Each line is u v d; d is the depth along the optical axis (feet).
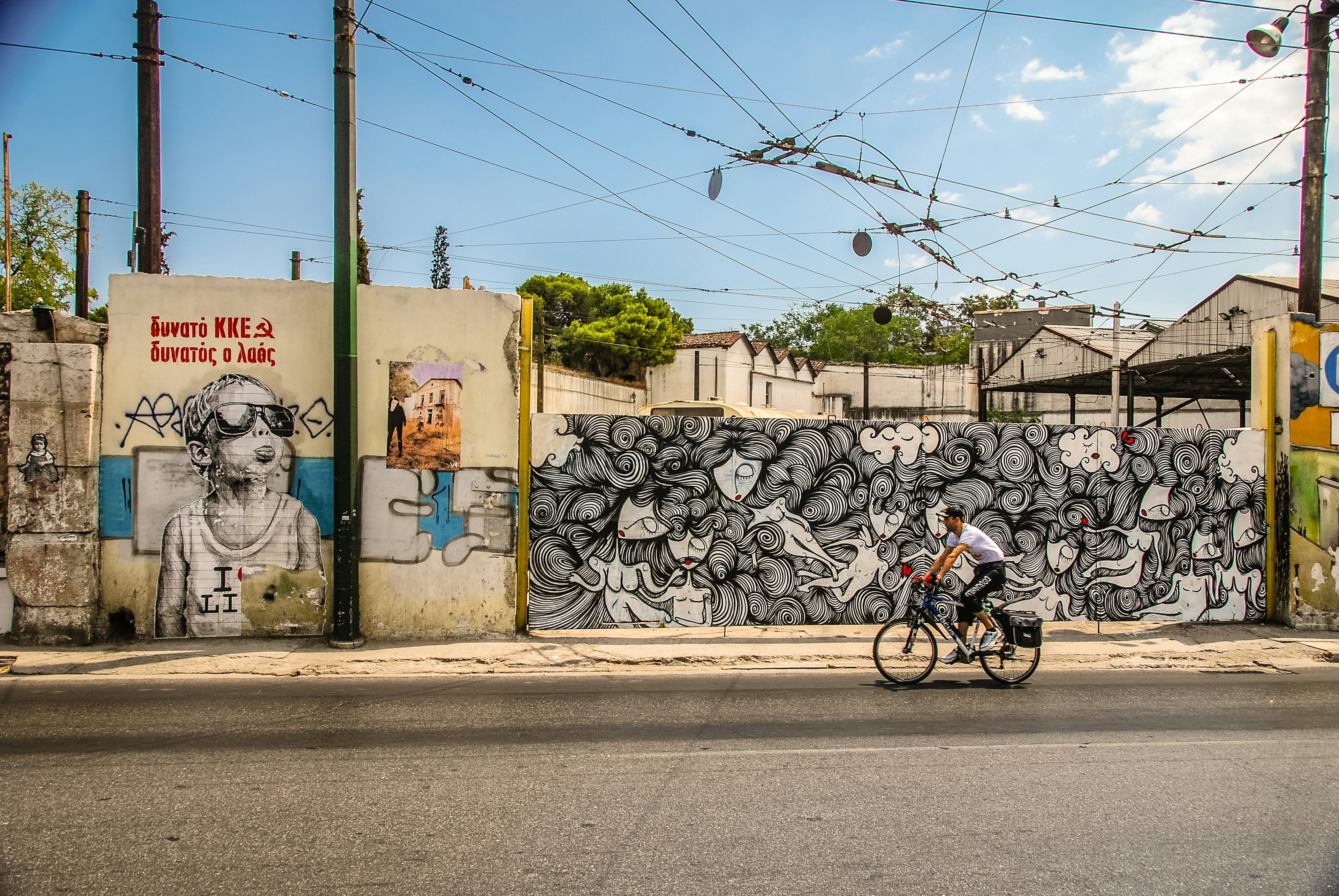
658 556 31.71
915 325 201.57
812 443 32.32
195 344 29.68
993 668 26.35
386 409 30.19
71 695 23.38
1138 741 19.99
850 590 32.55
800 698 23.98
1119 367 78.02
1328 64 36.55
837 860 13.23
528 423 31.01
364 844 13.61
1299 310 36.99
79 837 13.75
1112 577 34.09
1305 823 15.01
